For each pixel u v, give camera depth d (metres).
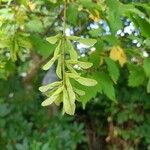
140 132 1.53
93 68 0.55
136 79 0.62
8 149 1.30
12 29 0.50
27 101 1.49
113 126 1.57
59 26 0.61
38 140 1.36
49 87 0.38
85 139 1.45
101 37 0.56
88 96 0.53
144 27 0.47
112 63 0.56
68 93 0.37
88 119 1.71
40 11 0.62
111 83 0.55
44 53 0.53
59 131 1.38
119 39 0.61
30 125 1.41
